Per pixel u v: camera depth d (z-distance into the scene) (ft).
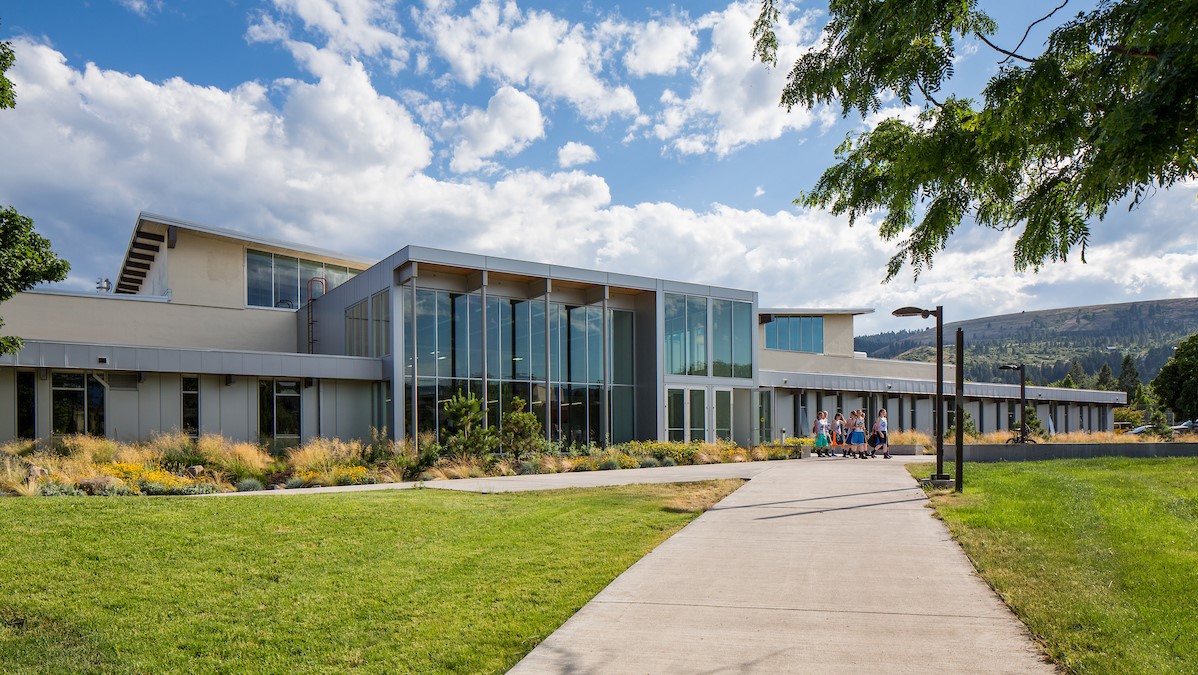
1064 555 25.18
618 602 21.30
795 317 166.71
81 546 26.40
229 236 108.27
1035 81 11.43
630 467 71.67
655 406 98.73
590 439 96.32
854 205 16.25
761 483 49.57
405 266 82.74
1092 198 10.97
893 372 165.07
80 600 21.47
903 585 22.50
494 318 90.33
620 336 101.60
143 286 134.31
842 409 139.44
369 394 90.17
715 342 106.73
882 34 13.16
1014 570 23.56
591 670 16.17
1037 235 12.64
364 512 34.50
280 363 82.69
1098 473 52.95
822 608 20.30
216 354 80.23
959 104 14.35
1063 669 15.62
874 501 39.93
